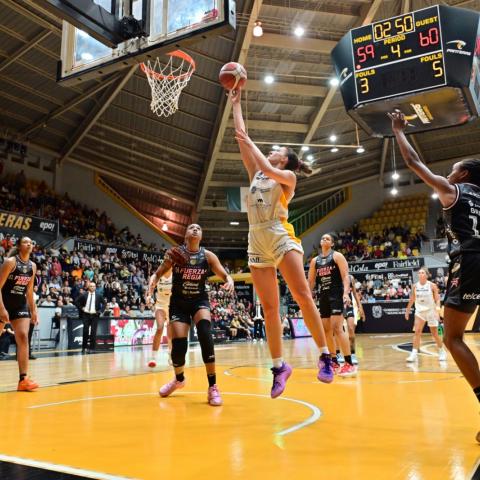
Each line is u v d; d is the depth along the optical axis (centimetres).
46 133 1936
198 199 2325
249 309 2222
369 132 900
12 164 1919
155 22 432
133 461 187
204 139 1950
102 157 2120
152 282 395
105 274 1706
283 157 290
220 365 662
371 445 208
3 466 181
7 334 920
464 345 224
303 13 1397
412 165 241
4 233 1551
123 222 2306
